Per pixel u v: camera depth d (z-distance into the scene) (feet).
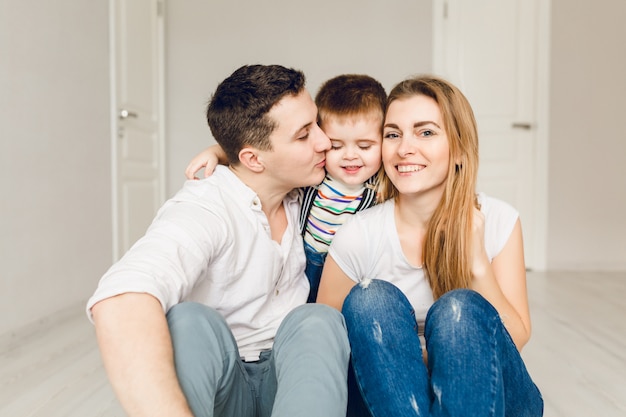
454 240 3.75
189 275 2.96
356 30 14.98
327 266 4.18
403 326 3.14
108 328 2.52
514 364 3.17
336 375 2.78
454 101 3.76
